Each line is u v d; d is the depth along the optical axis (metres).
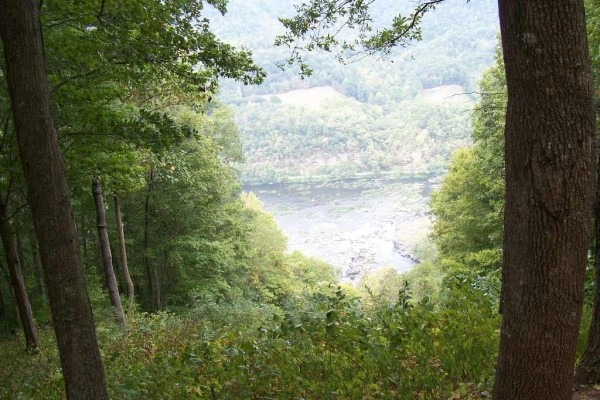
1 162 8.59
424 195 94.25
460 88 192.12
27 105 3.84
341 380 4.29
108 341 10.02
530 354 2.82
